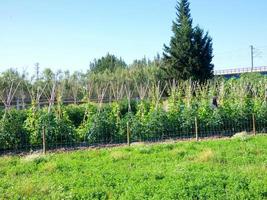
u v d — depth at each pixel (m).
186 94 26.17
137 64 71.69
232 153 16.78
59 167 15.45
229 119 24.58
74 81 38.53
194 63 60.88
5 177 14.36
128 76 61.06
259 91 27.80
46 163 16.19
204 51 61.59
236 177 12.33
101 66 97.69
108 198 11.48
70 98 37.22
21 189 12.12
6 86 33.28
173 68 61.84
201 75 60.88
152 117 22.80
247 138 20.45
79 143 21.47
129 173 13.82
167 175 13.27
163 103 26.14
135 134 22.27
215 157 15.82
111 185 12.61
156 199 10.76
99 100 24.14
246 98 25.41
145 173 13.59
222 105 24.78
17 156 18.58
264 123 25.22
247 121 24.92
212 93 27.09
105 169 14.79
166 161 16.14
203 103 24.45
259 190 11.13
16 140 20.28
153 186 11.91
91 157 17.47
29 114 20.83
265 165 14.49
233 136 22.34
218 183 11.79
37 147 20.58
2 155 19.41
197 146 19.05
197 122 23.62
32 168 15.52
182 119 23.47
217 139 21.89
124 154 17.20
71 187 12.42
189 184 11.65
